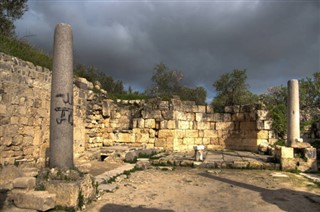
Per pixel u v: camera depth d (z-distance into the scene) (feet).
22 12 51.13
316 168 41.75
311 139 70.90
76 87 47.21
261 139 61.46
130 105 68.33
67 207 21.03
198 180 34.78
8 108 30.45
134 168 41.19
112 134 62.34
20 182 21.79
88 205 23.31
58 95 23.94
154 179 34.91
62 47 24.49
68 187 21.24
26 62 33.63
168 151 60.29
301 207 24.57
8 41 36.35
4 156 29.73
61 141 23.50
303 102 102.68
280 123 61.36
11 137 30.76
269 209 23.89
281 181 34.86
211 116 68.90
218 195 28.04
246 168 43.19
